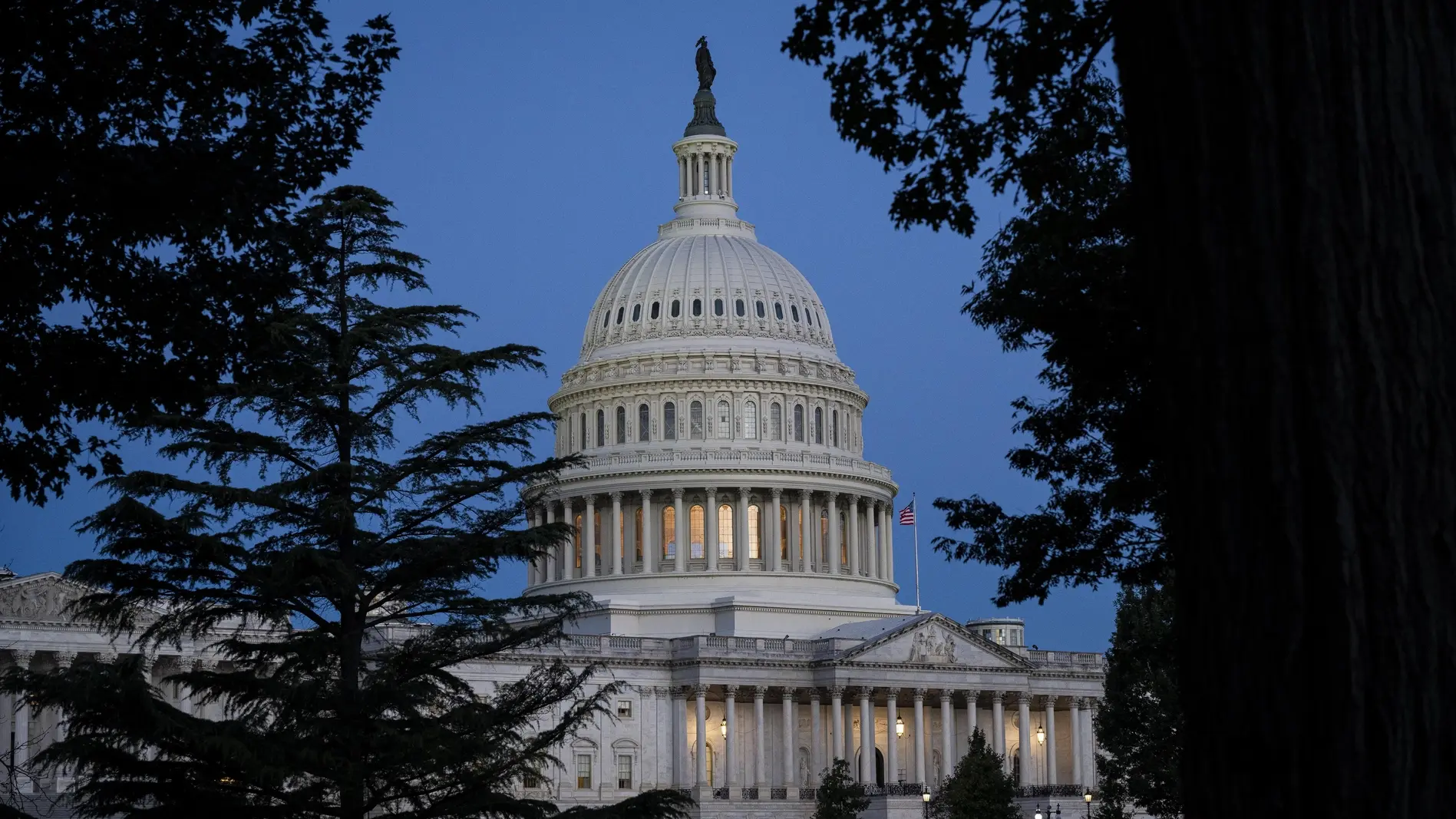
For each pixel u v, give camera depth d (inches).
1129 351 2442.2
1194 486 580.7
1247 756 557.0
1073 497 2874.0
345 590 2684.5
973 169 1688.0
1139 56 611.5
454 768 2748.5
